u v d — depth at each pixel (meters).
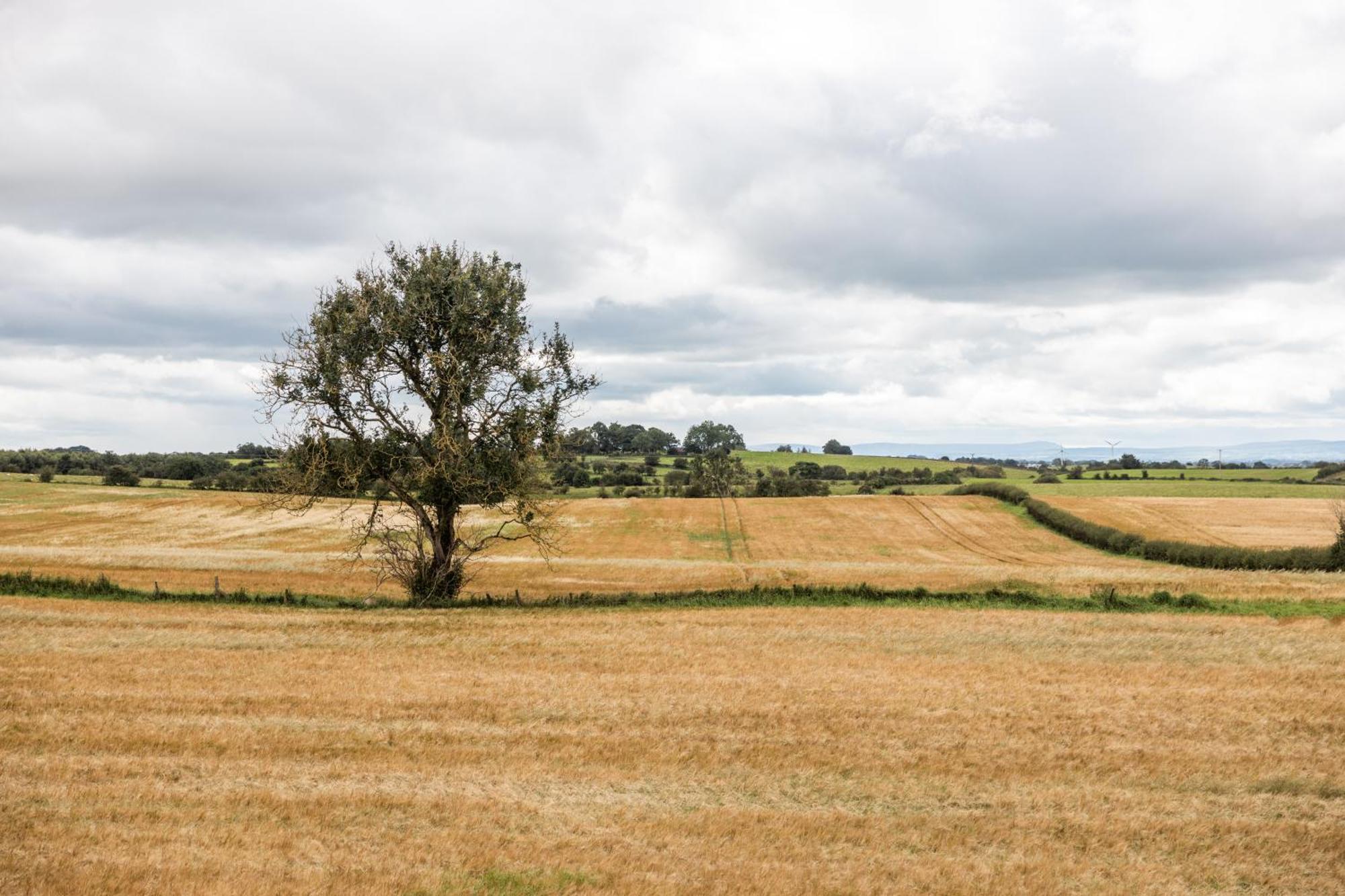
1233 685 22.70
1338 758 17.22
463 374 35.56
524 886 11.54
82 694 20.28
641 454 159.00
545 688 21.83
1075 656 25.94
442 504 36.88
